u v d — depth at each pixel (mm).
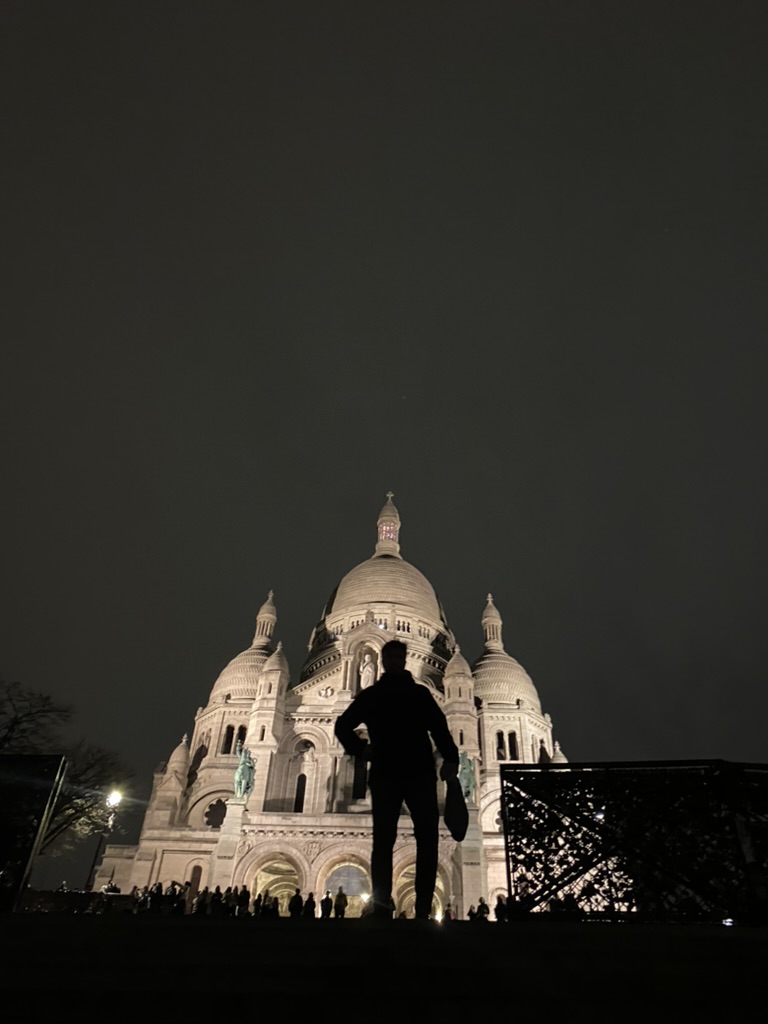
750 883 15438
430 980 6637
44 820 17328
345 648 81875
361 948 7145
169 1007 6223
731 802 16391
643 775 17469
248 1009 6215
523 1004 6305
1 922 7836
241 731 90125
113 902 47906
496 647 106562
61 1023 6055
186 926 8008
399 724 12469
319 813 66250
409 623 96750
